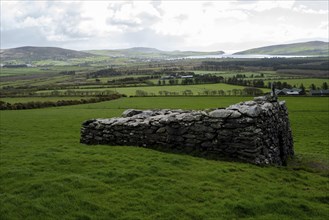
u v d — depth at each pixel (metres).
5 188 11.27
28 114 60.31
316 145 29.89
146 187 11.38
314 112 64.06
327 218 9.45
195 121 15.91
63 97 99.56
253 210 9.71
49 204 9.77
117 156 15.52
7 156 17.00
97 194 10.61
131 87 128.88
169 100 93.06
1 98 98.56
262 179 12.50
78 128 38.44
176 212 9.52
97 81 162.38
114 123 18.59
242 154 14.55
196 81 141.00
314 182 12.79
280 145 17.42
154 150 16.66
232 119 14.84
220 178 12.35
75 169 13.52
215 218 9.21
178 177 12.41
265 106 15.70
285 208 9.88
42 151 17.52
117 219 9.02
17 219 8.84
